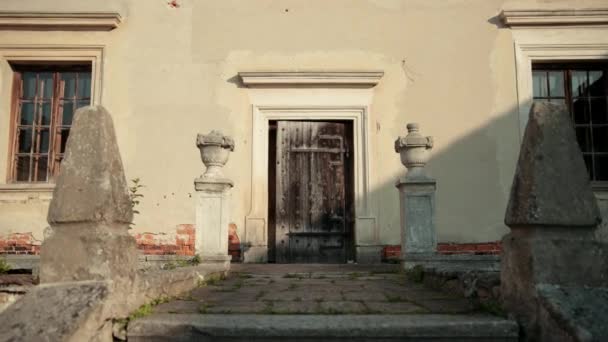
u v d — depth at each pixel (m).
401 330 2.74
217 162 5.83
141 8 8.41
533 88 8.44
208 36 8.35
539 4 8.25
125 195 3.11
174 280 3.81
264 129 8.20
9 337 2.36
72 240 2.88
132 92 8.21
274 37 8.34
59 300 2.66
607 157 8.19
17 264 4.95
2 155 8.11
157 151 8.07
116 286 2.86
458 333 2.74
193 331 2.75
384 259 7.79
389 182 8.00
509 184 7.91
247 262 7.74
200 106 8.19
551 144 2.82
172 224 7.90
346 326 2.75
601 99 8.38
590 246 2.72
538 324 2.66
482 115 8.08
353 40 8.31
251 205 7.96
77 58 8.31
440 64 8.22
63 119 8.45
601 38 8.14
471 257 5.59
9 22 8.16
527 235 2.82
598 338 2.29
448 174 7.95
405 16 8.35
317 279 5.25
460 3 8.34
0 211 7.92
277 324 2.78
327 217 8.27
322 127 8.41
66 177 2.96
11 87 8.35
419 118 8.12
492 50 8.20
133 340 2.76
